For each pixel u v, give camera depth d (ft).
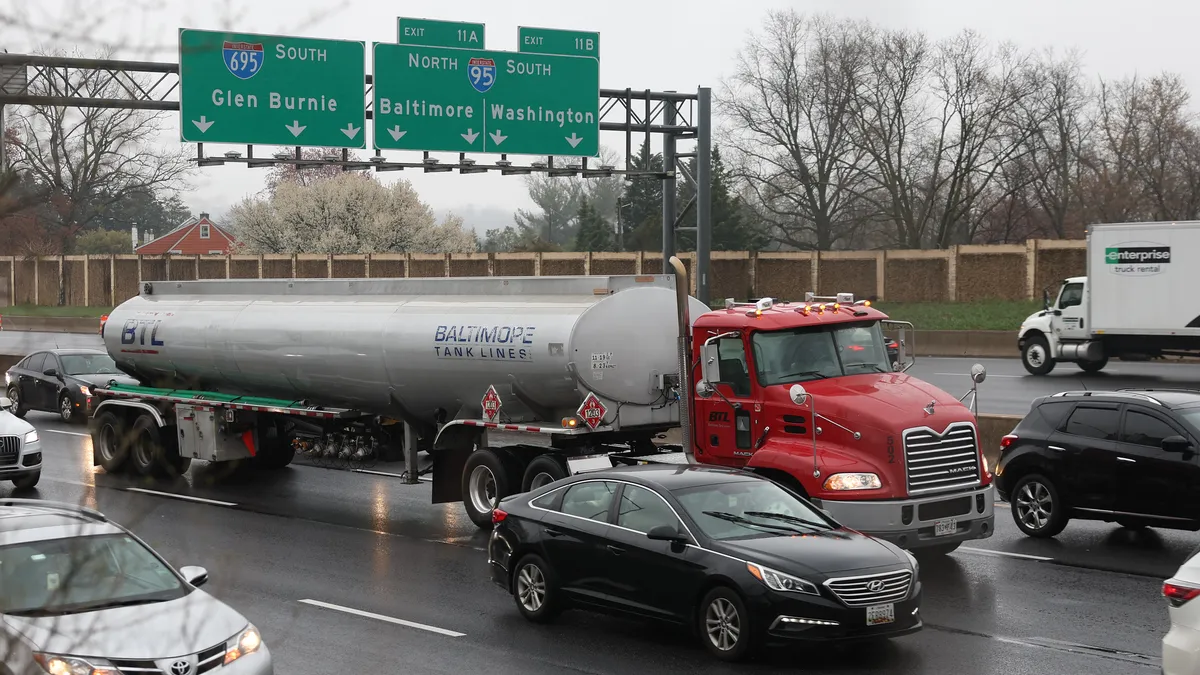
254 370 62.69
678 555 32.65
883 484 40.40
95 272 245.65
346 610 38.06
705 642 32.07
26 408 99.40
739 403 44.47
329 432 62.18
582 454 49.16
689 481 34.86
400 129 94.12
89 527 28.66
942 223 208.85
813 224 225.15
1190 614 24.49
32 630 24.00
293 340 59.52
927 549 45.37
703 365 45.52
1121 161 214.90
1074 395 47.47
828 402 41.93
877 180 208.85
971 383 102.12
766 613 30.66
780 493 35.40
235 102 89.45
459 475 53.93
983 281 166.81
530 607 36.52
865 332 45.96
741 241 242.37
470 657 32.48
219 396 66.18
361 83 93.40
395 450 60.64
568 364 47.44
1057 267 160.86
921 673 30.25
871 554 32.04
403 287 57.00
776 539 32.48
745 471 36.60
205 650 24.75
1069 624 34.91
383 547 48.55
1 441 61.67
